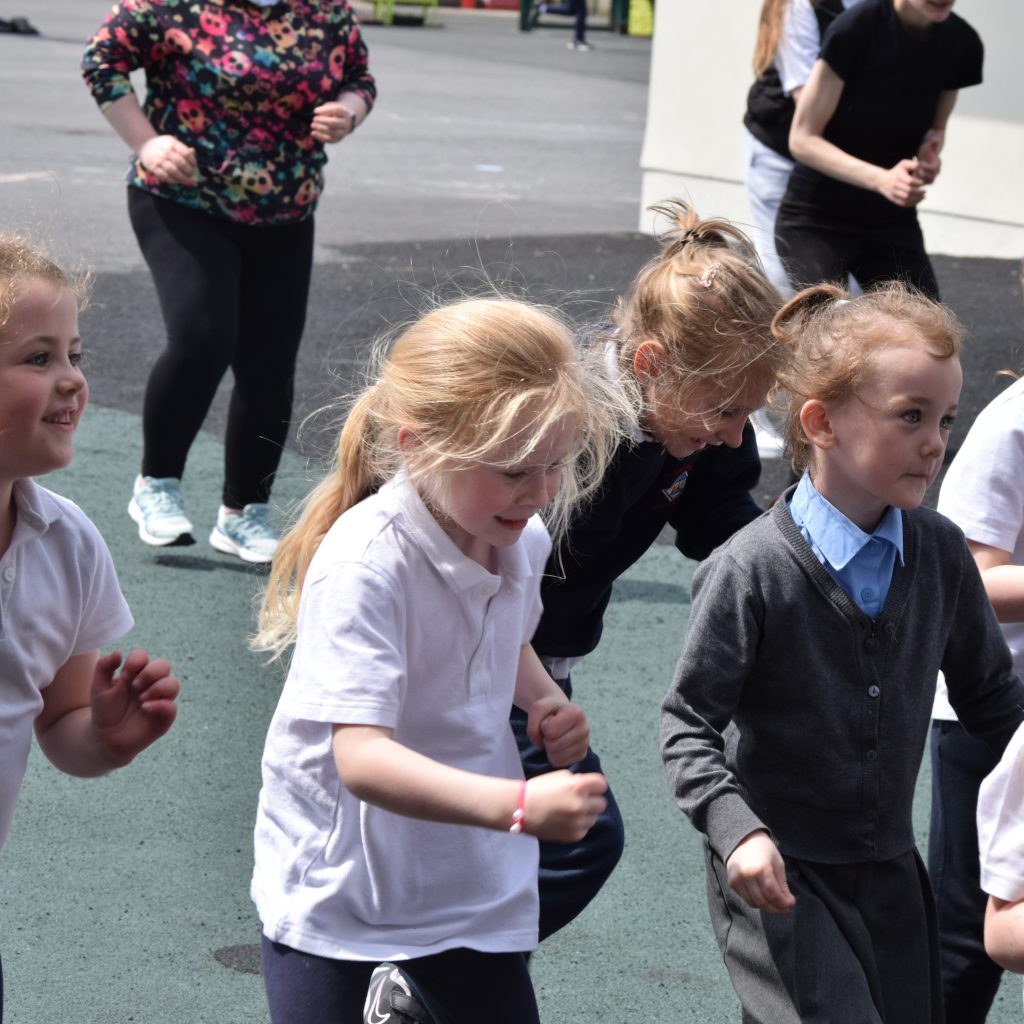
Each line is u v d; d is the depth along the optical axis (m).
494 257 10.76
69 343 2.30
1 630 2.31
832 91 5.63
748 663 2.53
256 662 4.79
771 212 6.54
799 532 2.56
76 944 3.32
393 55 27.11
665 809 4.03
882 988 2.59
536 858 2.47
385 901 2.32
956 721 2.93
